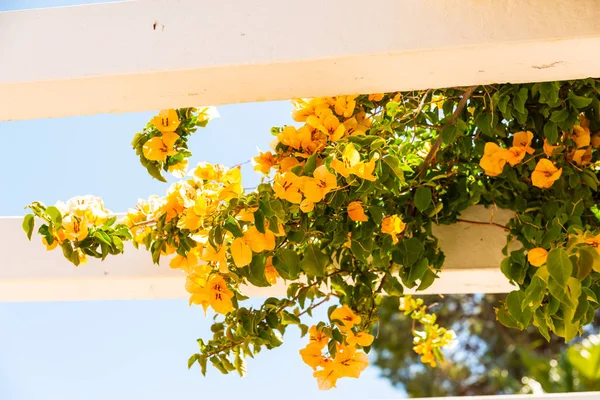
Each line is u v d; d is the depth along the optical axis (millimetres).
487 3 1734
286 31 1755
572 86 1963
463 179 2055
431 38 1729
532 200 2027
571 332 1777
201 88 1803
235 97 1826
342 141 1907
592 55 1742
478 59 1750
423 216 2039
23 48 1788
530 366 5551
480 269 2102
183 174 2029
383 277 2010
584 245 1772
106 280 2168
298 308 1981
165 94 1816
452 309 6688
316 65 1755
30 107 1837
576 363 5188
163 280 2178
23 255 2174
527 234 1967
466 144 2016
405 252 1960
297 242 1905
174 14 1779
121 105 1839
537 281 1785
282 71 1767
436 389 6609
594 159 2023
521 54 1740
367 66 1760
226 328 1969
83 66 1775
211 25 1769
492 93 1952
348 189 1890
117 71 1768
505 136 1988
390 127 1988
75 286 2193
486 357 6633
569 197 1988
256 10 1767
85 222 1922
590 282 1805
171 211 1923
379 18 1744
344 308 1938
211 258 1881
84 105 1836
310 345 1941
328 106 1967
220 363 1959
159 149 1993
